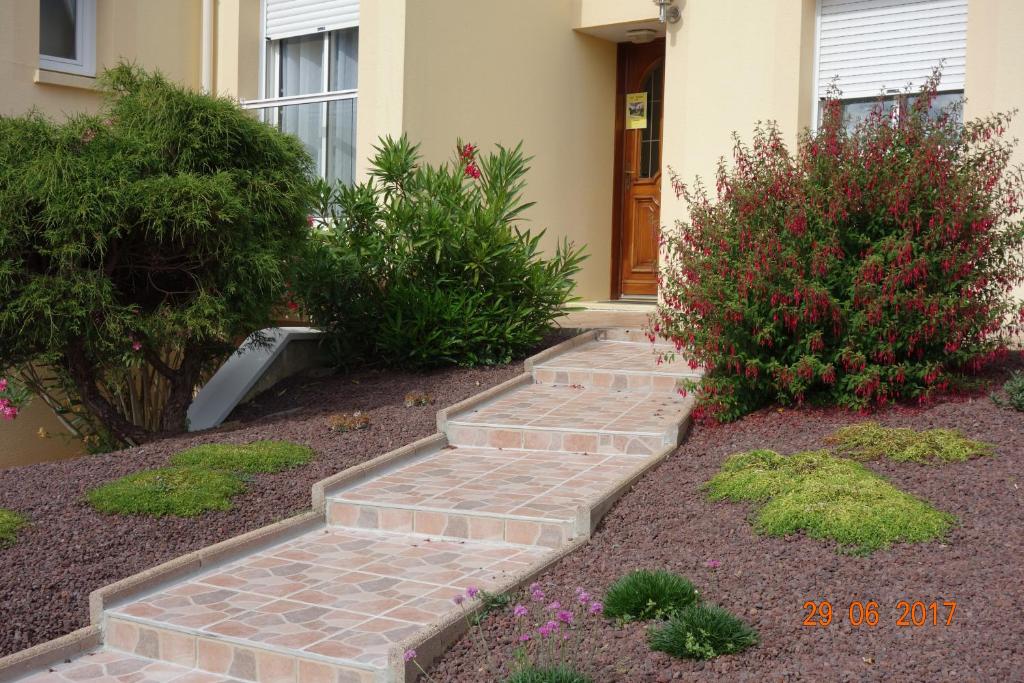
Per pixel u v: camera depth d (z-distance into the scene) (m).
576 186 12.09
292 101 11.97
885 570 4.55
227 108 7.65
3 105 10.55
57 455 9.84
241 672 4.38
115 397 8.87
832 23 9.81
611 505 5.64
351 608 4.72
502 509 5.68
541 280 8.96
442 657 4.23
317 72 11.98
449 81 10.70
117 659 4.64
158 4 12.08
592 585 4.74
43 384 9.16
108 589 4.86
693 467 6.12
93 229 6.80
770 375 6.99
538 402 7.83
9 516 5.66
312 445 7.13
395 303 8.92
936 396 6.88
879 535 4.80
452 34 10.70
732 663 3.90
